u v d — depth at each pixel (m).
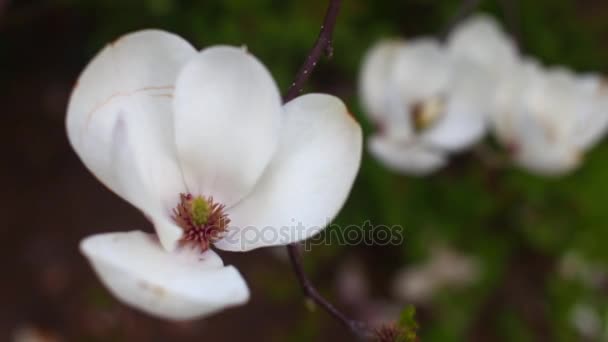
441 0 1.30
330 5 0.73
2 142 1.38
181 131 0.70
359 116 1.20
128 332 1.36
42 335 1.29
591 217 1.33
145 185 0.68
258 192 0.71
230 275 0.68
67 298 1.35
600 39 1.43
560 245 1.36
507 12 1.13
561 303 1.39
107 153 0.69
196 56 0.69
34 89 1.41
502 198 1.34
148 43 0.69
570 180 1.32
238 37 1.20
